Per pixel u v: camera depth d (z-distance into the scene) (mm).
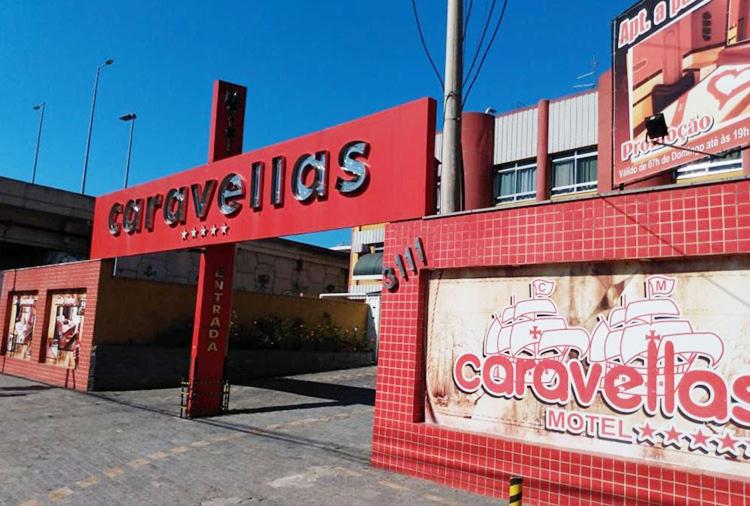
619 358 6559
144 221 14867
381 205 9289
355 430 11086
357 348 23578
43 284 19328
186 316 18266
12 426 11391
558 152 19234
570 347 6953
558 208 7137
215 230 12625
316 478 7875
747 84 6965
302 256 30328
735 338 5852
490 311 7754
